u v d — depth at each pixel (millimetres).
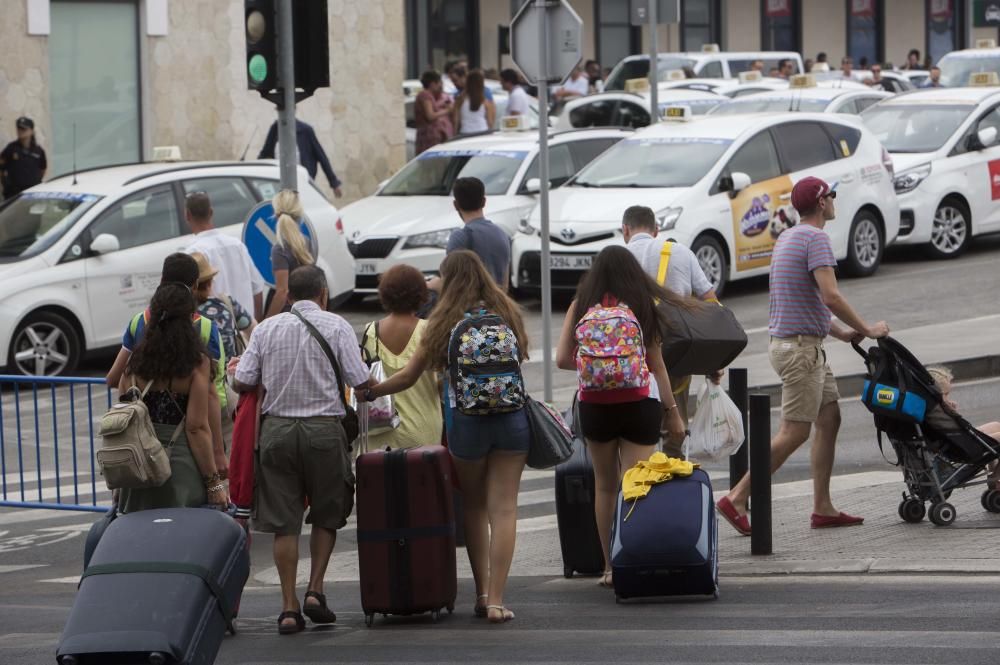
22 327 55812
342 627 28641
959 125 78125
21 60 82188
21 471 39406
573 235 65750
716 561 28844
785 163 70000
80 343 57156
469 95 96188
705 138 69375
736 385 36625
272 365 28047
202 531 21828
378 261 68812
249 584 34031
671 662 23984
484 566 29172
